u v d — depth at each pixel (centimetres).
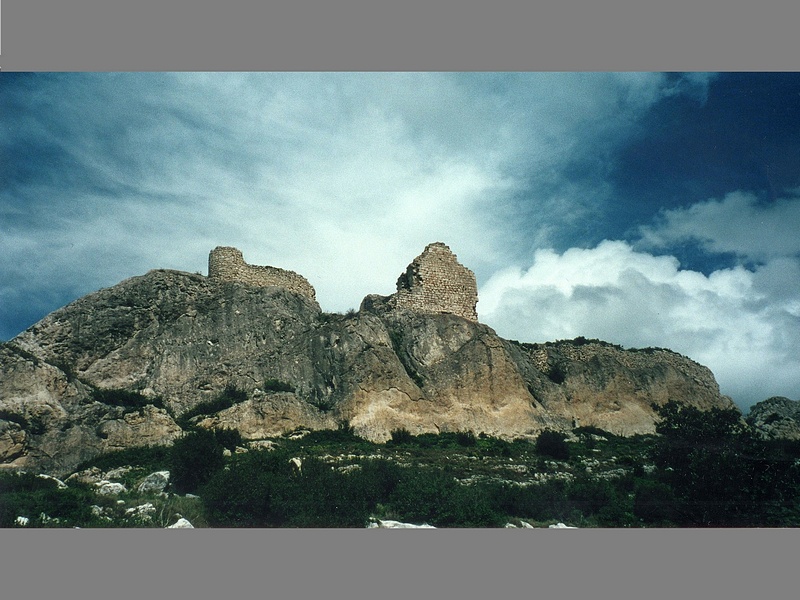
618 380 6556
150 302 6119
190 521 3164
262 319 6331
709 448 3978
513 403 6006
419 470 4075
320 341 6172
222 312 6244
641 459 4878
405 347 6347
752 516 3609
